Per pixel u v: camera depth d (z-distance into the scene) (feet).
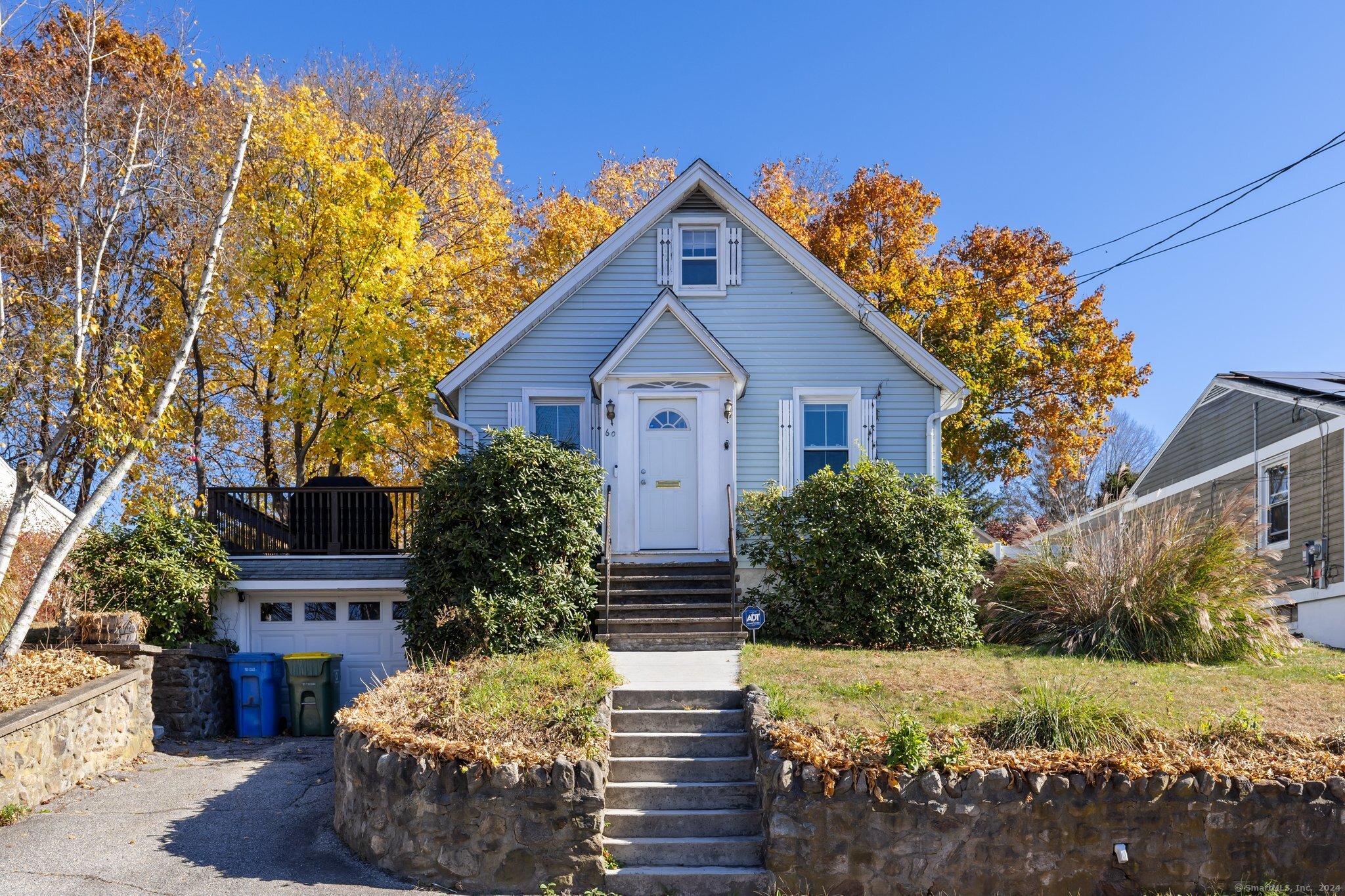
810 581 43.24
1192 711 29.53
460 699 29.96
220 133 59.47
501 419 51.34
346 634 52.70
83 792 33.24
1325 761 25.45
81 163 45.57
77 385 39.19
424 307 71.26
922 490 44.62
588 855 25.07
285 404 63.57
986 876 24.18
